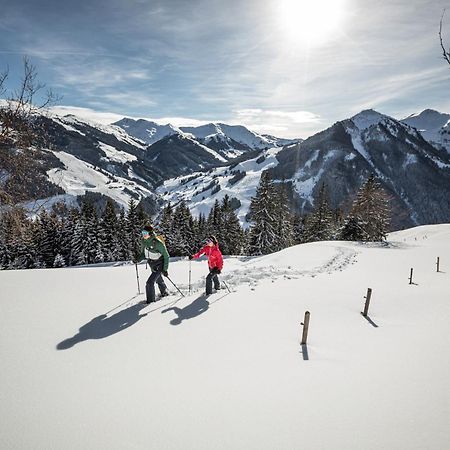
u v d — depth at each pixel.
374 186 50.19
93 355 5.86
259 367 5.65
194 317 7.95
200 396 4.72
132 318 7.70
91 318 7.58
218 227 65.56
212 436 3.89
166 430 3.98
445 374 5.52
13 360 5.57
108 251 60.56
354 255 24.23
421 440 3.84
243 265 19.27
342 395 4.82
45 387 4.82
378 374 5.51
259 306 9.06
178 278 12.24
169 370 5.44
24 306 8.06
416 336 7.46
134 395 4.70
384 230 49.50
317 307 9.33
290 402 4.62
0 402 4.44
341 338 7.18
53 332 6.74
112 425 4.05
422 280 14.92
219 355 6.05
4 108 8.70
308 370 5.59
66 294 9.16
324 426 4.09
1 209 9.52
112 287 10.15
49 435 3.84
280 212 54.62
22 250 53.41
